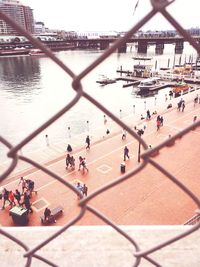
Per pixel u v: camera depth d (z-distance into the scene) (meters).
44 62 126.69
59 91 65.94
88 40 167.75
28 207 15.14
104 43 178.88
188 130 0.95
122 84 68.50
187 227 1.78
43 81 80.19
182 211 15.49
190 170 20.22
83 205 1.14
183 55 166.75
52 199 16.91
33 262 1.58
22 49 161.62
